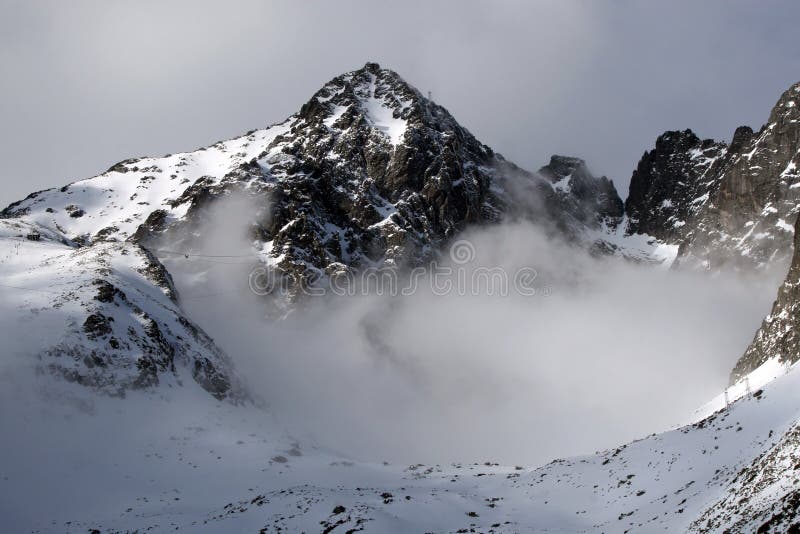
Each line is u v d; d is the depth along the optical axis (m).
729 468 83.81
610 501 94.75
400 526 90.12
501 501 106.25
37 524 106.12
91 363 142.50
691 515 76.31
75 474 120.38
